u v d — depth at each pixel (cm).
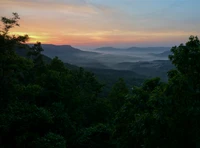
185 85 697
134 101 1034
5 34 1636
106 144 1653
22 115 1445
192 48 743
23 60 1772
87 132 1702
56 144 1311
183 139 710
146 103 961
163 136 741
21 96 1772
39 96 1934
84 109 2447
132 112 1027
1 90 1623
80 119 2241
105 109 2491
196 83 723
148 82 1148
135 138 980
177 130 702
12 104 1548
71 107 2139
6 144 1359
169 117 698
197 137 653
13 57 1695
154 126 734
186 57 738
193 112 641
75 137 1700
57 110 1730
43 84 2003
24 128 1396
